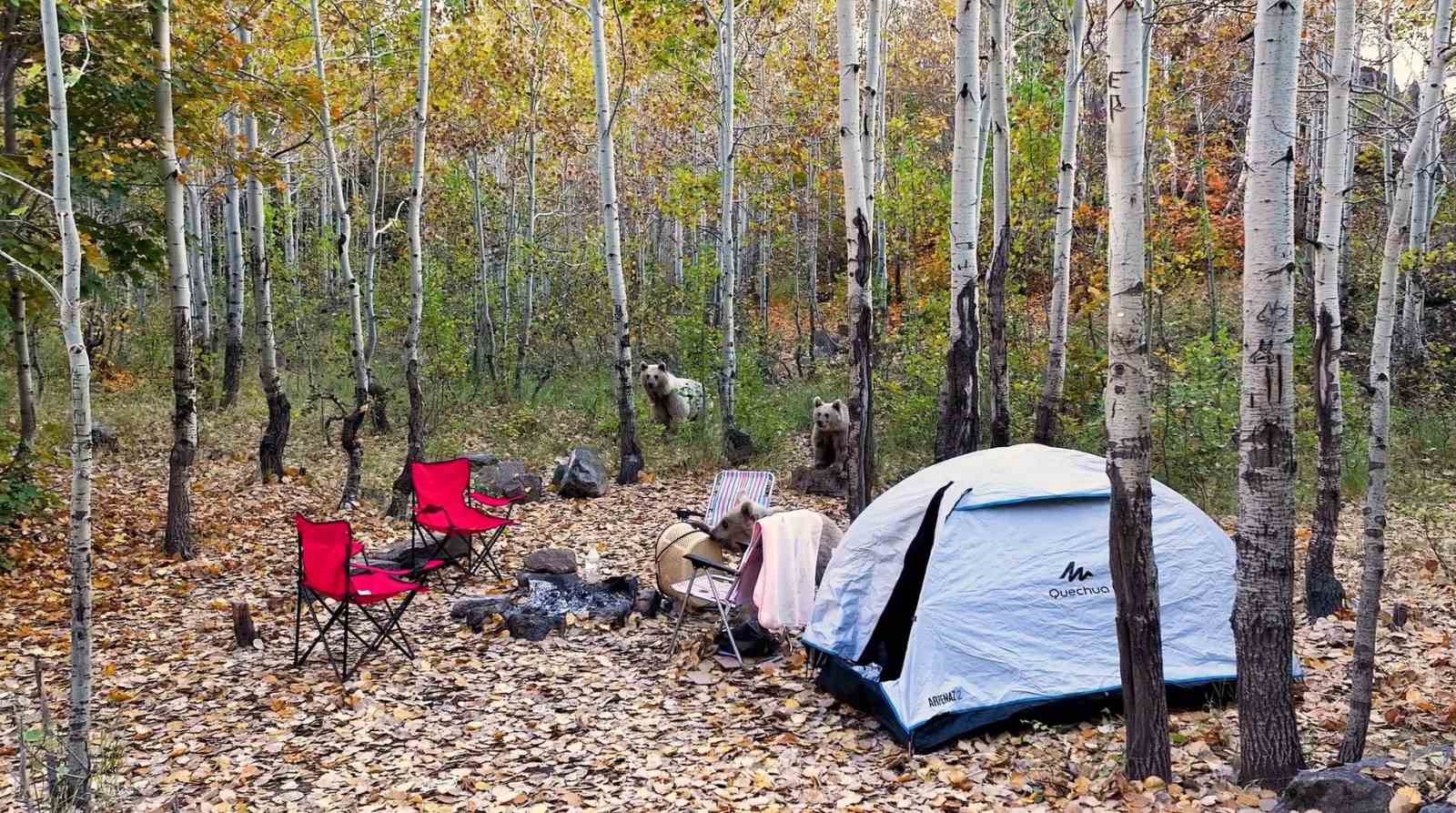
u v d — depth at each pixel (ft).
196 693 20.36
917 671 17.90
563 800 15.81
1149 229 45.93
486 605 24.73
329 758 17.53
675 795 15.84
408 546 29.58
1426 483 34.94
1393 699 18.13
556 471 41.86
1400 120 24.89
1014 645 18.13
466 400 59.41
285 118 33.81
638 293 76.38
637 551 31.60
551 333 74.74
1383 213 56.75
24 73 29.04
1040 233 51.98
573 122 67.87
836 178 75.97
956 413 30.17
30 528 30.91
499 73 60.75
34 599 25.67
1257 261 13.25
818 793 15.71
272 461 39.14
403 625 24.64
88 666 14.73
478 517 28.76
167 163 28.22
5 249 26.30
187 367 29.14
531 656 22.48
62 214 14.60
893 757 17.19
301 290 74.90
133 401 53.62
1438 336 56.29
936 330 47.98
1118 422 14.48
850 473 29.17
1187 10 38.34
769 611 21.13
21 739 13.80
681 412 50.85
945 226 56.24
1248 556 14.06
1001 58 32.68
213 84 30.76
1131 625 14.88
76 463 14.53
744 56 63.10
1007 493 19.33
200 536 31.37
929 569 18.76
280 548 31.14
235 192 55.72
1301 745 16.11
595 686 20.75
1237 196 60.54
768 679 20.94
